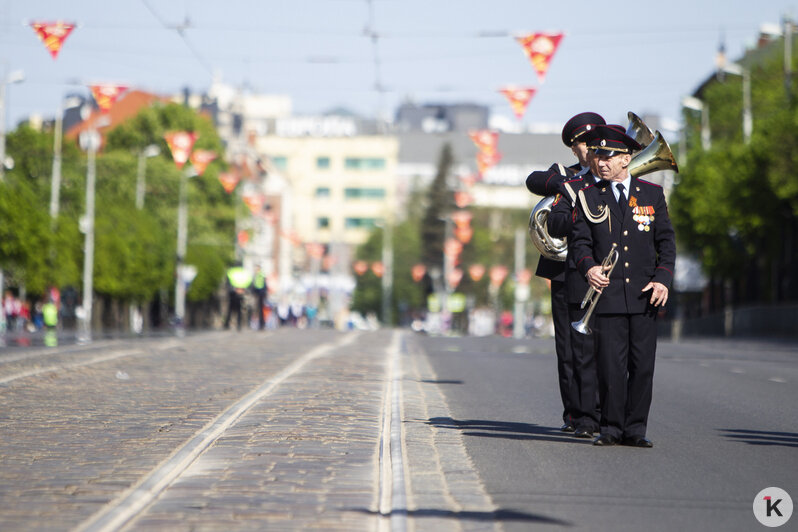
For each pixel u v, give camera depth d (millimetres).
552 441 24797
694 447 24344
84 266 160250
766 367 54250
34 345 62844
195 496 18188
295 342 72062
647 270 24000
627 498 18547
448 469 20812
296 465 21125
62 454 22344
